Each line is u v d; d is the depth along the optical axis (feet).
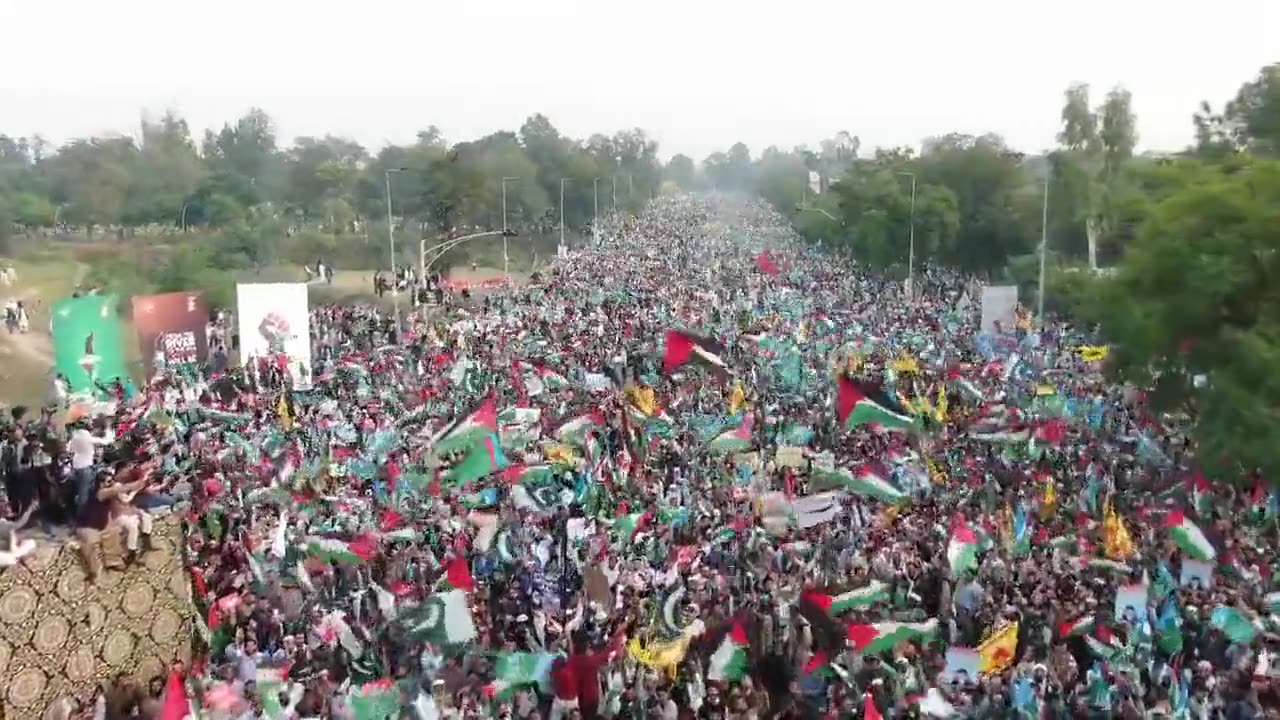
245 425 133.49
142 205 378.73
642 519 98.43
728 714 66.28
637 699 67.26
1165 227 130.72
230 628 76.95
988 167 352.28
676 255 403.75
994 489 107.45
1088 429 138.21
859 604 78.95
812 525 98.37
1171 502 107.45
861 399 110.11
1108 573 85.92
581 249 465.47
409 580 86.63
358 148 591.37
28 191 356.18
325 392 154.40
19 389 159.43
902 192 352.49
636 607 79.00
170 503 69.31
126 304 231.30
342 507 102.99
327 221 444.96
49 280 254.88
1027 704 66.23
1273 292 125.39
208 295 260.62
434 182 413.59
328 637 75.92
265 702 66.69
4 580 58.90
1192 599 79.97
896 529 95.66
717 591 81.51
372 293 317.42
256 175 520.01
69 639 61.87
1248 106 223.30
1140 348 133.39
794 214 617.62
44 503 63.93
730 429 123.75
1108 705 66.03
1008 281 315.99
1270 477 115.44
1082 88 309.42
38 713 60.49
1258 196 126.21
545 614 80.07
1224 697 67.77
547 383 154.71
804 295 267.80
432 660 73.10
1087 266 282.15
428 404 143.64
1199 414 131.13
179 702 59.72
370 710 66.49
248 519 97.76
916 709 66.08
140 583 65.67
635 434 124.26
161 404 134.62
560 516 98.17
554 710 67.46
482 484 110.63
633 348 183.01
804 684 69.87
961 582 82.58
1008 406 137.80
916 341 188.03
